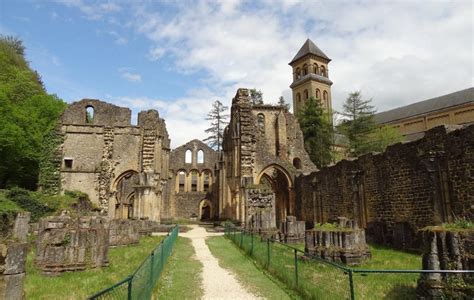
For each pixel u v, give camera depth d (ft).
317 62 256.52
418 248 49.60
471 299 21.27
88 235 38.58
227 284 31.48
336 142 176.35
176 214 166.09
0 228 62.08
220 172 132.77
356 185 69.36
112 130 102.47
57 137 99.14
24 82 116.57
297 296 26.66
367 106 160.15
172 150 176.24
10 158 98.89
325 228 42.55
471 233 22.82
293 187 112.78
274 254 35.24
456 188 43.75
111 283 31.17
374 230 61.72
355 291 25.14
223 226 101.35
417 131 177.37
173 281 32.63
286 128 131.44
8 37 155.33
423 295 23.08
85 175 98.48
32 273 35.27
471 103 154.51
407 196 53.93
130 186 141.69
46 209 77.46
